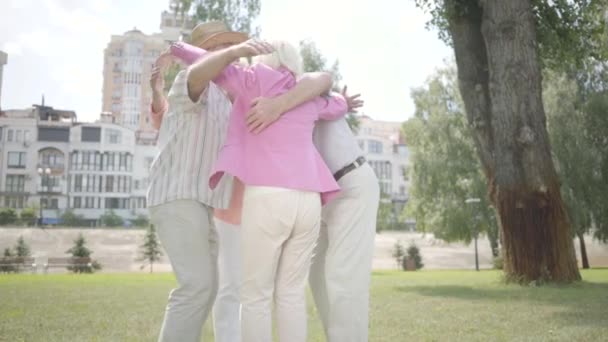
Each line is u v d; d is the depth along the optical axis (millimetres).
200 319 2635
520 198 10484
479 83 11695
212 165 2781
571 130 19641
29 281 11719
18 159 72688
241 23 20375
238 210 2939
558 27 12969
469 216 25609
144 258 29688
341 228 2898
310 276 3221
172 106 2848
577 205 19375
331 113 2951
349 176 2939
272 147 2559
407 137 27750
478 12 11906
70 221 66250
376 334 4312
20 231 51625
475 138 11711
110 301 6840
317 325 4777
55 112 79188
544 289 9156
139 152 76500
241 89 2639
